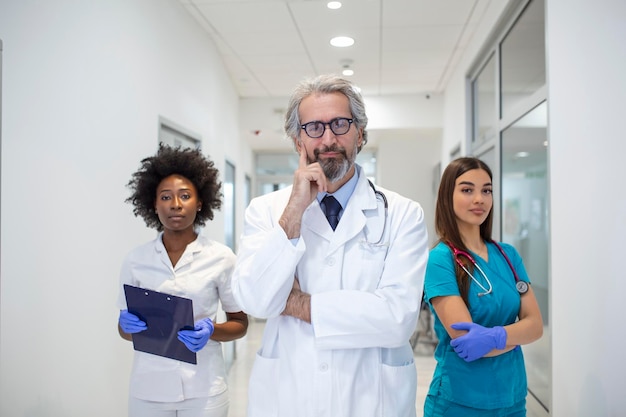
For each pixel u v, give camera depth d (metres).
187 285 1.70
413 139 7.45
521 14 3.06
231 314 1.79
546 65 2.35
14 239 1.91
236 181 6.25
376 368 1.22
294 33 4.23
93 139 2.36
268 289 1.13
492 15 3.51
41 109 2.04
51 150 2.09
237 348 5.03
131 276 1.74
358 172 1.35
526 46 2.93
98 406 2.37
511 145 3.32
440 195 1.65
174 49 3.46
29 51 1.99
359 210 1.27
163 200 1.73
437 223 1.66
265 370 1.25
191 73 3.85
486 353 1.39
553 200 2.29
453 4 3.63
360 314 1.14
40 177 2.03
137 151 2.81
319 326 1.15
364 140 1.33
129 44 2.72
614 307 1.83
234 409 3.30
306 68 5.25
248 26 4.08
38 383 2.01
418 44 4.51
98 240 2.39
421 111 6.32
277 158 8.42
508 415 1.50
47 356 2.05
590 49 2.00
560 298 2.22
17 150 1.93
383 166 7.48
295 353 1.20
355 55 4.83
